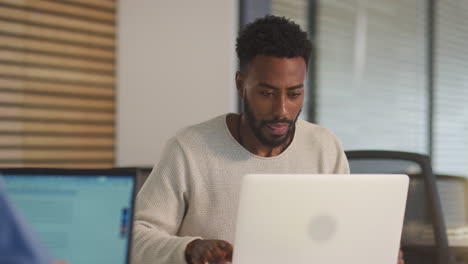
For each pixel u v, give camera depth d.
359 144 4.05
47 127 2.84
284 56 1.25
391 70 4.31
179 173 1.38
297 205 0.99
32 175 0.95
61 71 2.88
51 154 2.86
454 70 4.91
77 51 2.93
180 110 3.16
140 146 3.10
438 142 4.76
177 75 3.15
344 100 3.92
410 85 4.49
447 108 4.85
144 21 3.07
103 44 3.02
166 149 1.42
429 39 4.64
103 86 3.04
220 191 1.39
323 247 1.02
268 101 1.28
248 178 0.97
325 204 1.00
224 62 3.22
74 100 2.94
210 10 3.19
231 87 3.24
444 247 1.74
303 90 1.31
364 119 4.08
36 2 2.77
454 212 2.21
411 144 4.51
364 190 1.03
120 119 3.08
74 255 0.92
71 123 2.93
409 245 1.78
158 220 1.34
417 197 1.78
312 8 3.69
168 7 3.11
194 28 3.17
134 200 0.91
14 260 0.69
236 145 1.41
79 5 2.92
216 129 1.43
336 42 3.86
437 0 4.70
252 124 1.33
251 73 1.29
